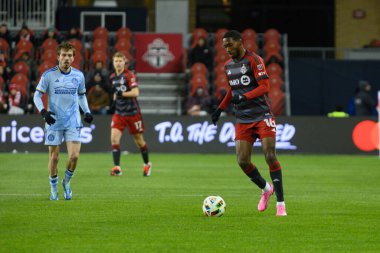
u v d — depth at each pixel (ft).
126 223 78.38
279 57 232.73
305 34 279.90
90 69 226.58
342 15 274.98
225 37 85.05
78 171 144.36
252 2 280.72
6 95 208.44
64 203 94.32
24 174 135.95
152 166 158.71
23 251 63.52
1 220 79.66
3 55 220.02
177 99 231.30
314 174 143.54
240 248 65.62
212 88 226.58
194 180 128.98
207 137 197.36
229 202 97.45
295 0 279.28
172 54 240.94
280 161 176.35
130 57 229.04
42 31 241.14
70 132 95.50
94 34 237.86
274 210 89.45
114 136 137.39
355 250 65.41
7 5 244.63
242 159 85.40
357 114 216.95
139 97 233.14
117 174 136.56
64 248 64.85
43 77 93.91
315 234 72.79
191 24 281.54
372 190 115.14
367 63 242.58
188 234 72.13
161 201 97.86
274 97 222.69
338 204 96.37
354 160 180.65
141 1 274.98
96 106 204.23
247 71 84.69
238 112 85.46
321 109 242.78
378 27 274.36
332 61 242.78
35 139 193.26
